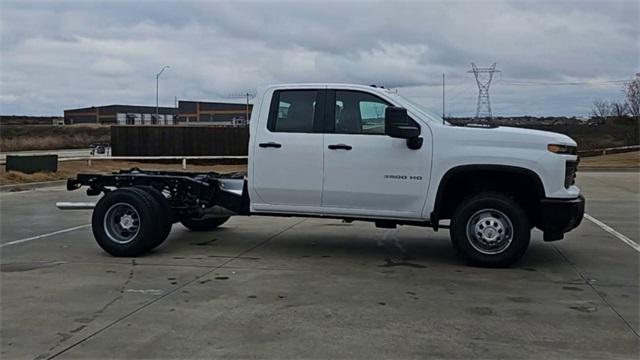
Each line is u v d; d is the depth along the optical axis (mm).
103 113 109875
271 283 6895
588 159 35250
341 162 7824
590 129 44656
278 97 8117
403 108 7438
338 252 8789
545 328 5316
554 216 7328
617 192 18188
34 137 67750
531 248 9016
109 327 5324
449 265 7879
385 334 5137
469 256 7648
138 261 8125
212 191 8766
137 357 4621
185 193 8906
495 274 7336
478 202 7555
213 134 33844
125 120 99000
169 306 5969
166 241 9656
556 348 4824
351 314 5703
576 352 4734
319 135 7910
